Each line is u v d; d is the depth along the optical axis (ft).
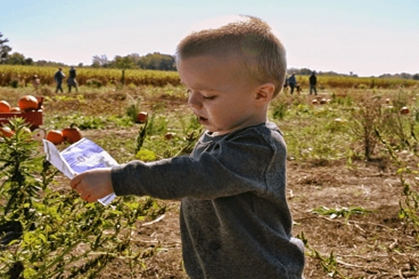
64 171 6.07
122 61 312.91
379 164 26.13
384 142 12.75
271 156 6.21
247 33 6.09
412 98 71.10
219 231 6.59
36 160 9.11
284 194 6.57
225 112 6.20
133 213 8.48
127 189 5.89
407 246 14.52
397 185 21.53
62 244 8.02
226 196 6.32
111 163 6.52
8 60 354.54
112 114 53.83
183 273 12.67
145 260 13.12
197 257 7.04
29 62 356.38
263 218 6.48
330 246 14.83
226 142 6.15
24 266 7.78
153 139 32.55
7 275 7.68
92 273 8.50
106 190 5.92
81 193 5.95
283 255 6.63
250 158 6.09
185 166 5.90
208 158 5.98
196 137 8.07
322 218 17.13
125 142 31.55
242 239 6.38
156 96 88.38
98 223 8.02
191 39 6.12
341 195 20.01
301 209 18.28
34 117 28.81
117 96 85.46
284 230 6.77
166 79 162.61
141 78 160.15
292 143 31.48
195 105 6.26
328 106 68.13
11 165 8.98
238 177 5.98
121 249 8.50
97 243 8.10
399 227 16.07
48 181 9.15
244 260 6.45
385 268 13.19
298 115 56.18
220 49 5.98
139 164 5.95
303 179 22.76
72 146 6.50
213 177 5.91
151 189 5.86
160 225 15.90
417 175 23.36
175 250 13.97
